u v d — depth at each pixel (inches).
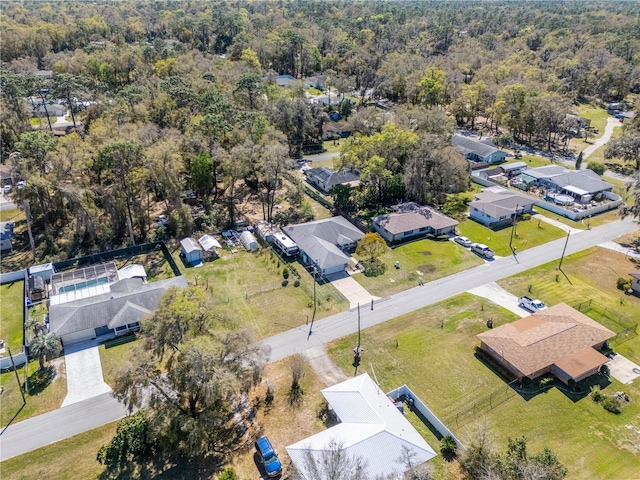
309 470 1254.9
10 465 1411.2
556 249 2640.3
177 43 6688.0
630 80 5949.8
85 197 2561.5
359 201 3134.8
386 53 6717.5
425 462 1326.3
